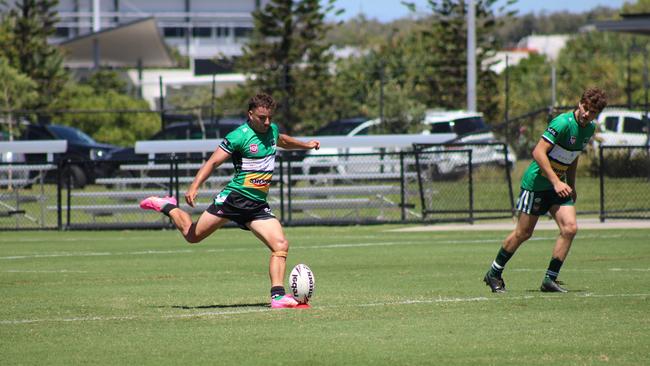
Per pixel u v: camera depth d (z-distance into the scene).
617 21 120.12
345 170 106.12
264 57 165.62
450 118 129.25
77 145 128.00
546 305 36.88
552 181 38.81
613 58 194.12
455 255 59.94
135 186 110.88
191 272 52.69
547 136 38.94
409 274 49.69
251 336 30.89
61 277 50.66
